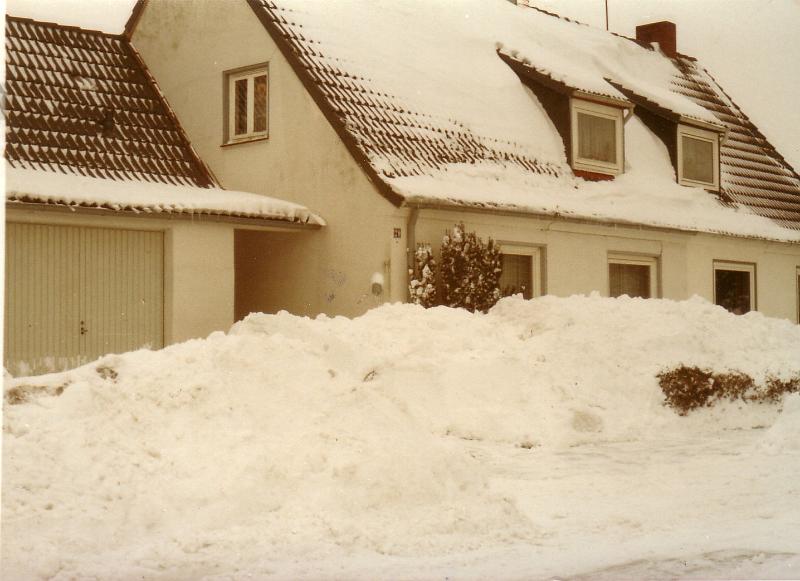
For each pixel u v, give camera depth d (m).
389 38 23.17
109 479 7.89
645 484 10.40
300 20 21.47
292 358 9.85
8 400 8.64
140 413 8.77
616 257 23.30
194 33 22.20
